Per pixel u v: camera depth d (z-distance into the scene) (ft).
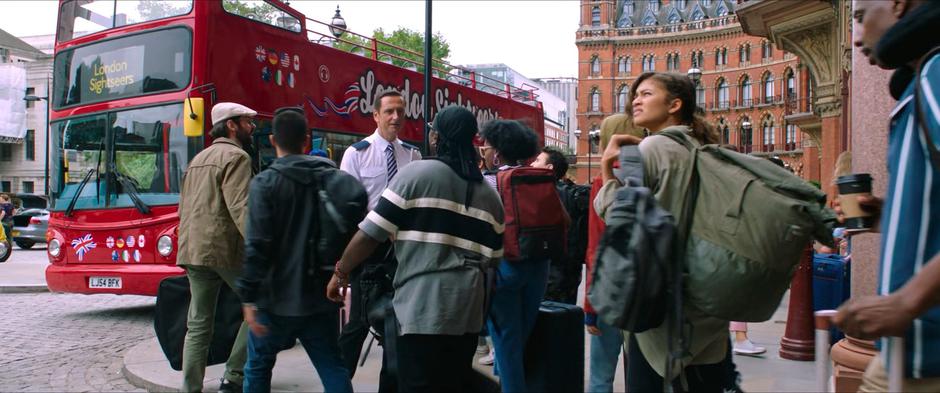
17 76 165.27
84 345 26.20
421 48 222.89
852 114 15.90
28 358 23.80
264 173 12.63
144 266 29.04
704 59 272.92
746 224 8.36
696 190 8.83
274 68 30.83
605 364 14.33
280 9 31.68
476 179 11.55
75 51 31.71
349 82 35.47
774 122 251.80
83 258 30.53
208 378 19.34
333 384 13.04
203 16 28.12
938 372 6.24
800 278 20.80
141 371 20.06
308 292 12.44
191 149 27.89
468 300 11.03
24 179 174.70
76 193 30.81
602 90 286.46
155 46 29.09
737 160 8.79
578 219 17.19
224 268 15.92
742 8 69.56
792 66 243.19
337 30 36.06
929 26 6.14
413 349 11.08
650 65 282.36
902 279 6.32
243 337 16.87
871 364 7.59
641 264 8.37
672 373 8.95
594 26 288.71
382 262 12.71
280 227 12.46
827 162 77.20
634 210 8.63
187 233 15.98
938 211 6.15
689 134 9.55
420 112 40.98
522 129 14.34
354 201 12.74
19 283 43.93
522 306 14.10
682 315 8.55
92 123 30.71
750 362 20.33
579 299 31.99
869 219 8.48
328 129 33.58
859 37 7.36
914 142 6.32
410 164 11.43
